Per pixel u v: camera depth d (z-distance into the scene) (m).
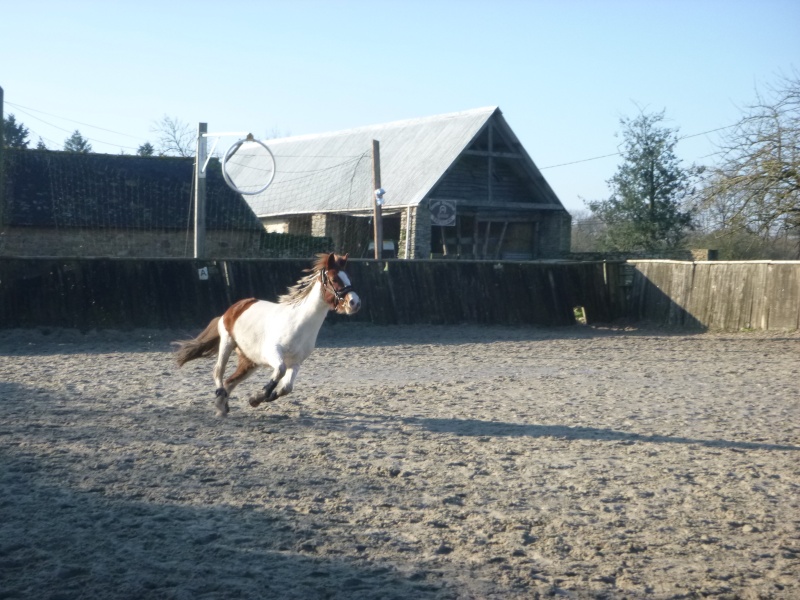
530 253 40.16
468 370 16.16
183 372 14.88
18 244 29.44
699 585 5.54
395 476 8.05
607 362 17.91
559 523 6.73
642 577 5.65
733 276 25.36
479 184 37.91
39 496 7.02
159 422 10.24
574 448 9.44
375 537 6.27
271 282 22.69
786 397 13.43
